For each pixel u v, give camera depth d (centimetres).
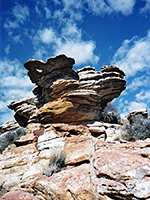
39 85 1698
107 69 1586
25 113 1767
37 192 590
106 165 487
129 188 395
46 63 1453
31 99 1905
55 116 1452
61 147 738
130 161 472
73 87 1478
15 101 1928
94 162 548
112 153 567
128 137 1088
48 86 1542
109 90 1530
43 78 1572
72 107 1422
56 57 1402
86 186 472
